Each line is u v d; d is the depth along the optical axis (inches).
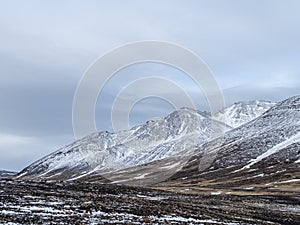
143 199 2327.8
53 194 2023.9
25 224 1221.1
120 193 2536.9
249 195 3922.2
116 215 1594.5
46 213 1471.5
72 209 1625.2
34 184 2485.2
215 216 1977.1
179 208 2108.8
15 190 2068.2
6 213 1386.6
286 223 2135.8
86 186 2677.2
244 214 2285.9
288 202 3211.1
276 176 6053.2
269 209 2736.2
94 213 1587.1
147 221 1519.4
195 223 1637.6
